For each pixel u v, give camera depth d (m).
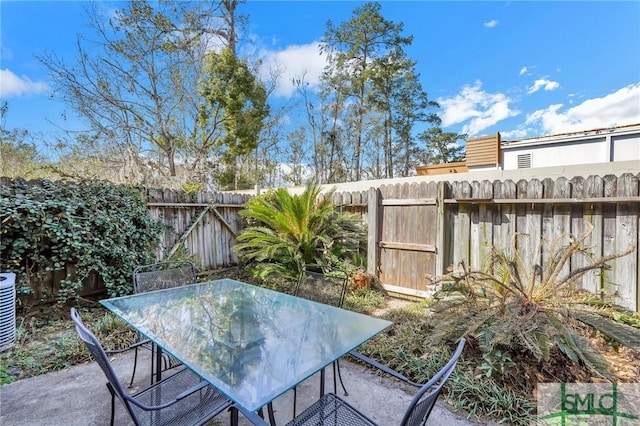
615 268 3.04
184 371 1.88
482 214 3.79
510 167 8.50
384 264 4.62
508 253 3.39
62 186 3.70
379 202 4.68
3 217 3.19
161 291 2.61
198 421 1.46
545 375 2.27
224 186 11.98
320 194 5.54
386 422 1.94
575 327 2.42
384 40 14.61
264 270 4.69
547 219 3.40
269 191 5.95
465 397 2.10
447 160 17.06
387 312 3.75
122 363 2.65
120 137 9.04
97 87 8.49
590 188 3.13
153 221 4.57
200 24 10.55
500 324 2.41
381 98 15.62
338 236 4.90
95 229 3.86
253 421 1.24
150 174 8.80
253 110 11.55
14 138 6.95
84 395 2.20
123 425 1.90
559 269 2.61
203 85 10.65
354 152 16.28
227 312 2.26
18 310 3.45
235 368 1.54
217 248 5.66
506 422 1.91
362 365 2.62
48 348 2.82
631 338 2.24
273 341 1.83
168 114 10.03
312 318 2.15
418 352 2.67
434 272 4.09
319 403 1.63
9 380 2.35
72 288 3.63
